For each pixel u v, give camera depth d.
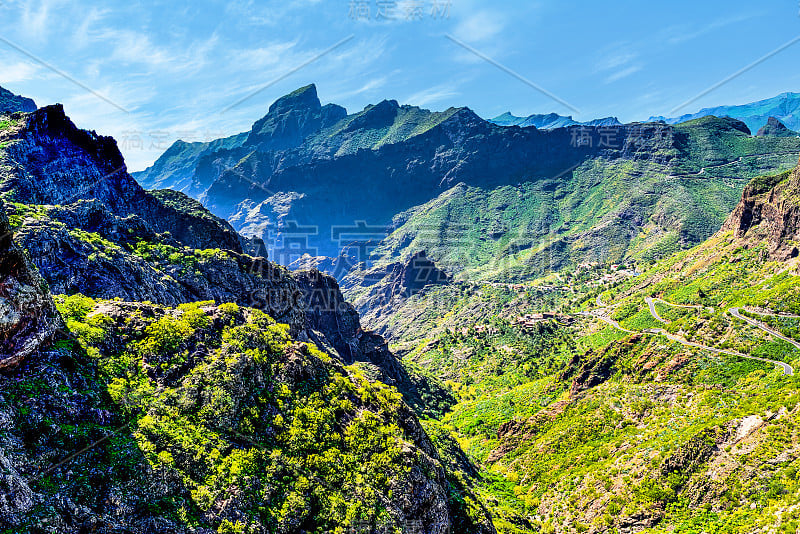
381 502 57.69
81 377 48.41
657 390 131.00
